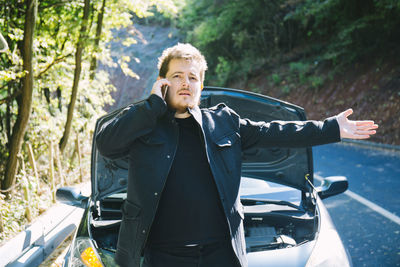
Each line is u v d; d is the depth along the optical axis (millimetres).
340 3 20547
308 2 22344
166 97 1714
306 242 2508
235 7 29344
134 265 1620
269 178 3273
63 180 7270
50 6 7543
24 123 5641
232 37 30688
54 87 8273
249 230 2770
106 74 10117
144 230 1587
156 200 1587
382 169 8773
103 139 1650
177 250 1647
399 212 5543
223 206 1626
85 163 9094
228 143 1726
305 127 1808
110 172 3088
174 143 1657
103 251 2445
